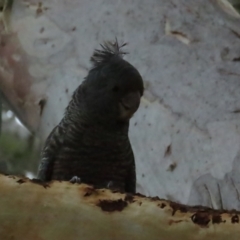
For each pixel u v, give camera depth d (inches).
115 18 43.3
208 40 41.1
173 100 40.1
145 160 40.3
